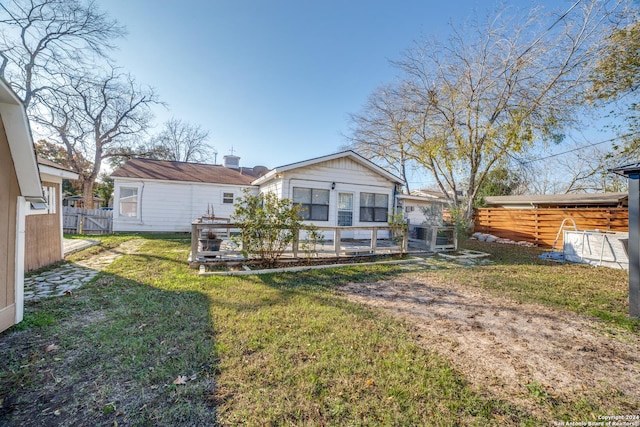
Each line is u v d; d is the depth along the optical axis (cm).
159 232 1348
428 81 1241
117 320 329
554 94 1051
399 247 845
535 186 2419
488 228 1356
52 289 443
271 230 627
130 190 1320
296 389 212
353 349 275
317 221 1038
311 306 392
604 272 661
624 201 1152
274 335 299
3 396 197
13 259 307
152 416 182
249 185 1498
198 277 530
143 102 1902
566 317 380
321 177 1038
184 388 209
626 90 899
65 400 195
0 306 290
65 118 1574
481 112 1153
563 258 830
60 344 270
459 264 738
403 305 414
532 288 516
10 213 303
